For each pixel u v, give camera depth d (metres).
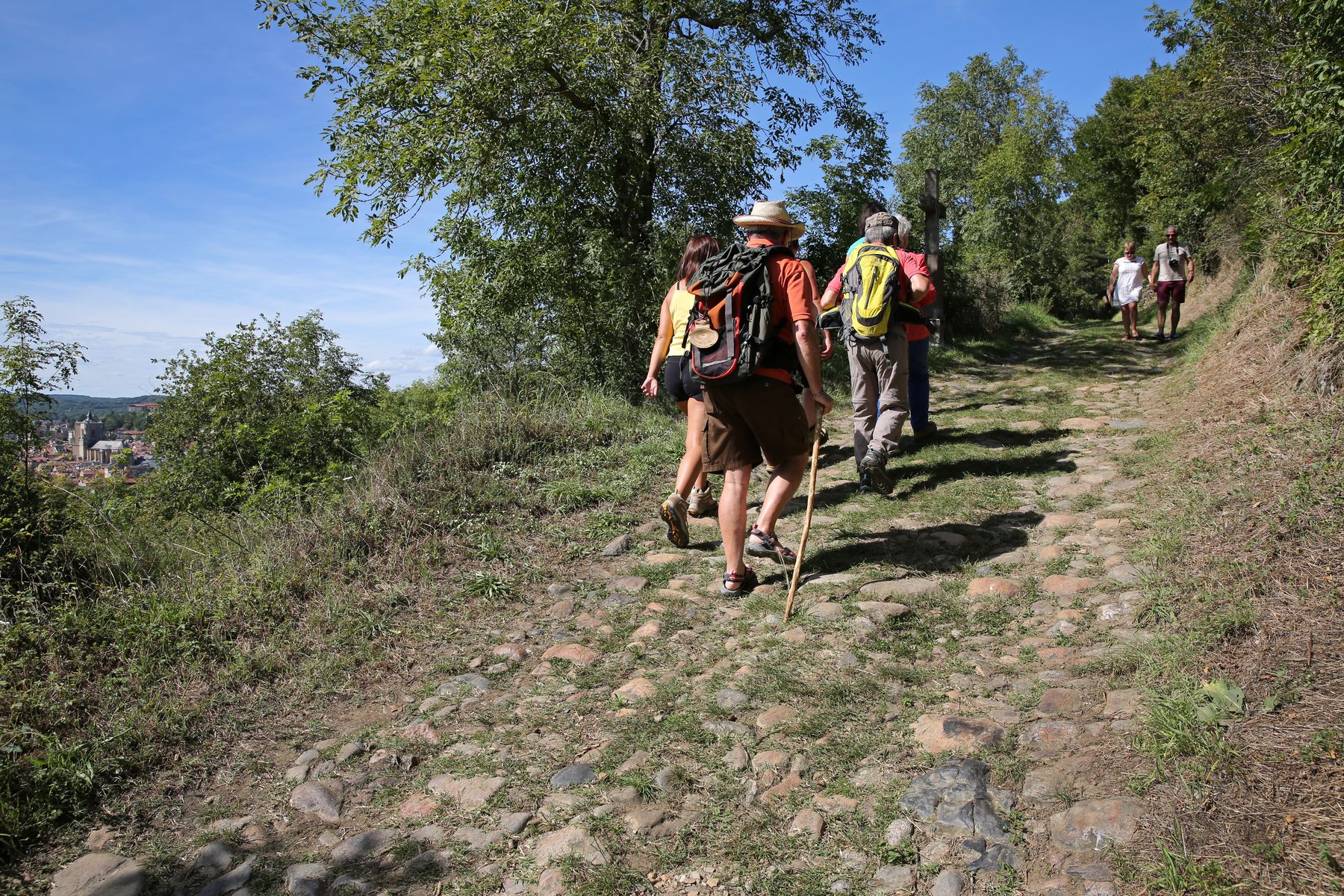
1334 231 4.77
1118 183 33.19
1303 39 4.79
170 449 11.71
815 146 13.98
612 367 9.91
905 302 5.58
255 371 12.86
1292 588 2.92
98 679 3.47
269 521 5.47
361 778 2.87
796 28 13.01
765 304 3.88
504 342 10.06
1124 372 9.98
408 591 4.47
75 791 2.77
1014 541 4.52
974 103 43.44
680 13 11.48
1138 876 1.94
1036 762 2.48
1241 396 5.45
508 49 8.95
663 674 3.43
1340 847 1.82
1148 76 19.02
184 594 4.26
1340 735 2.12
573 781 2.72
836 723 2.90
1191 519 3.93
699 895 2.16
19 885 2.43
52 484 5.30
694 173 10.91
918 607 3.81
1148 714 2.50
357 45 10.17
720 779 2.65
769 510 4.41
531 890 2.25
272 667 3.67
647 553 5.00
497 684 3.50
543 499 5.89
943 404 8.80
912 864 2.17
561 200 10.00
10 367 5.73
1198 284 17.81
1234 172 10.46
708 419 4.12
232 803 2.80
